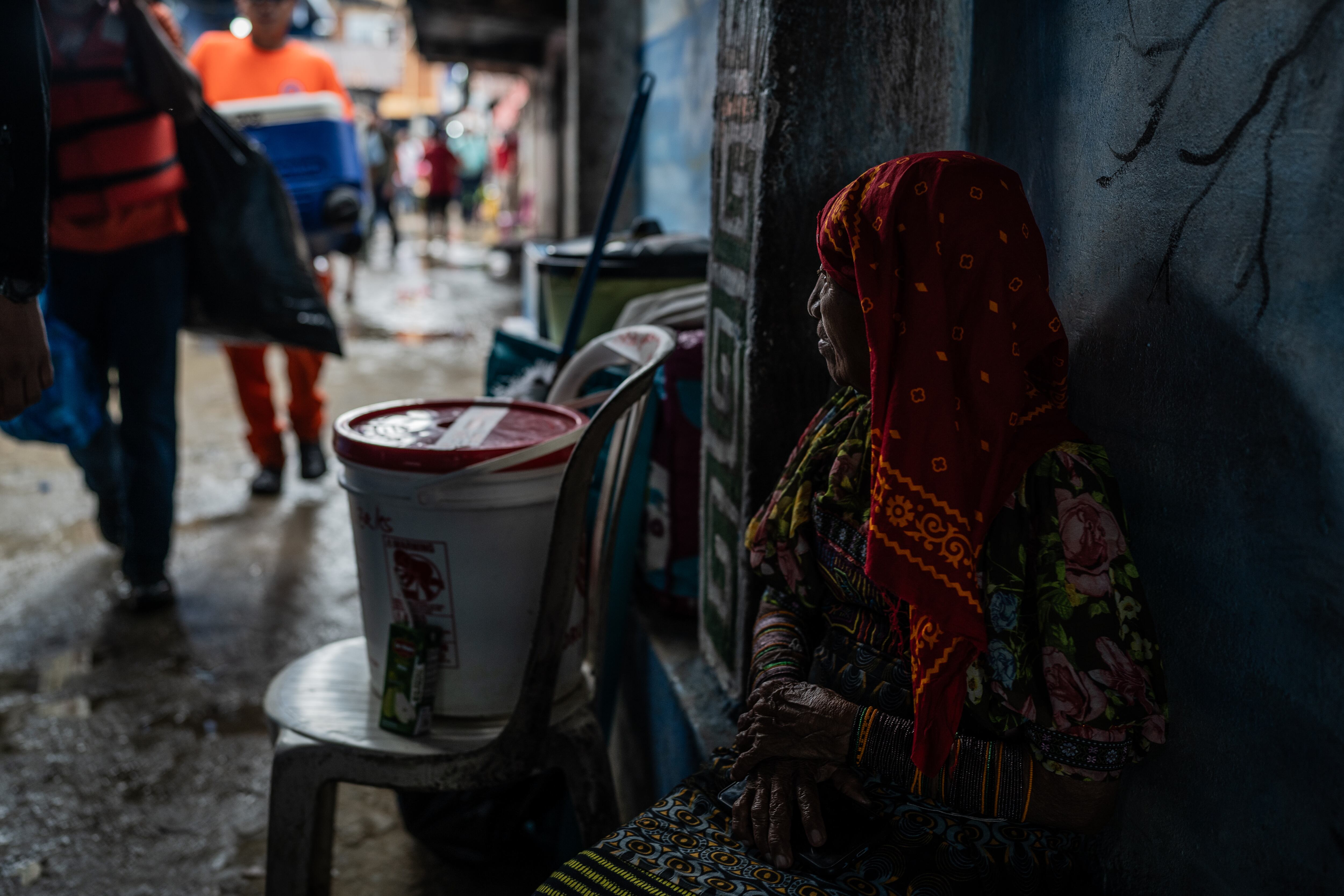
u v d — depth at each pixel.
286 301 3.27
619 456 1.88
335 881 2.05
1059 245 1.39
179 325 3.08
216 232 3.16
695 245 2.67
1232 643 1.08
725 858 1.21
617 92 4.44
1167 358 1.16
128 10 2.80
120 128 2.83
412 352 7.16
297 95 4.06
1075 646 1.06
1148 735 1.09
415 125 29.33
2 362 1.51
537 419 1.87
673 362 2.14
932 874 1.17
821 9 1.60
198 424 5.29
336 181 4.11
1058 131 1.38
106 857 2.11
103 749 2.48
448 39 8.34
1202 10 1.08
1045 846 1.22
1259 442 1.03
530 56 8.67
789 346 1.72
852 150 1.66
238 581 3.45
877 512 1.08
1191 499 1.14
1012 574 1.09
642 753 2.25
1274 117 0.99
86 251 2.85
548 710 1.64
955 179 1.05
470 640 1.68
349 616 3.22
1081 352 1.34
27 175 1.46
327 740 1.67
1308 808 0.99
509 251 12.04
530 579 1.68
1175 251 1.14
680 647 2.13
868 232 1.10
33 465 4.59
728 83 1.86
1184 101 1.12
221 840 2.17
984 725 1.15
